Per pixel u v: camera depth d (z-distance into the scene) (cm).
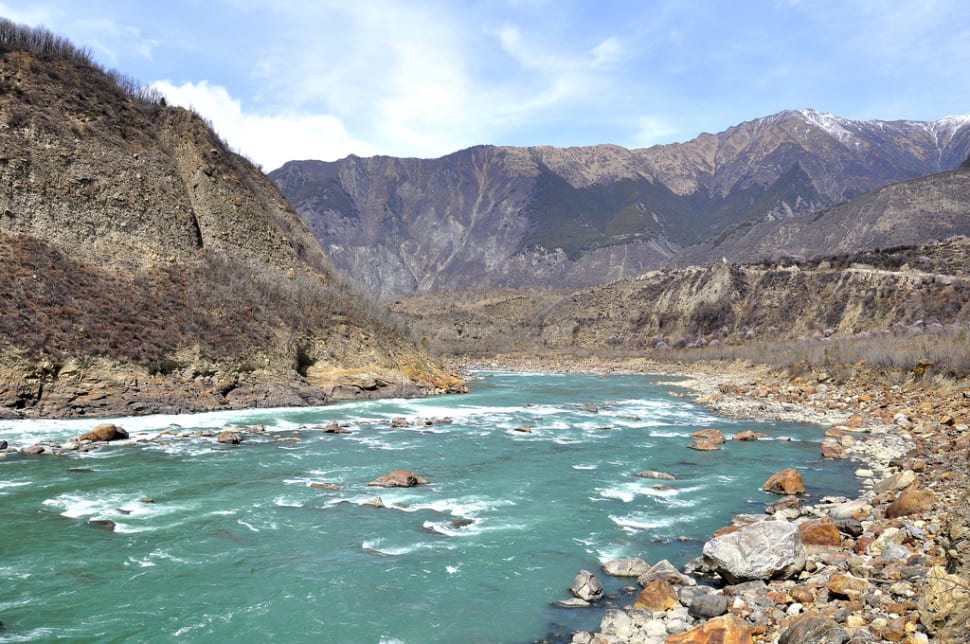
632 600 1249
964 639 826
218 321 4022
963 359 3866
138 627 1109
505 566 1424
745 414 3981
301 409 3894
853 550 1372
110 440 2691
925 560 1170
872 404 3903
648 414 4069
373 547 1533
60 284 3509
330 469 2333
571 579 1357
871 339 6078
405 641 1082
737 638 941
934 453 2388
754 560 1268
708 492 2089
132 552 1458
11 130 4047
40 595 1223
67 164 4188
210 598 1232
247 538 1572
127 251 4094
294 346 4341
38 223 3825
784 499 1881
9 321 3158
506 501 1959
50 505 1783
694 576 1355
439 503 1928
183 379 3616
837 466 2478
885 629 910
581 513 1836
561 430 3366
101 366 3328
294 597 1245
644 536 1636
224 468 2294
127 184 4412
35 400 3069
